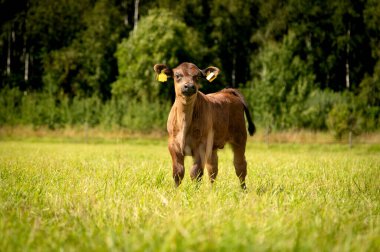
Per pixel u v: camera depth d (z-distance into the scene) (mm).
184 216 4355
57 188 6438
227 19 56312
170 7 57188
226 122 8375
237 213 4609
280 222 4207
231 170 10219
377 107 42562
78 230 4070
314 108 38906
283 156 17984
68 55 55656
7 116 41938
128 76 49375
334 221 4391
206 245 3295
